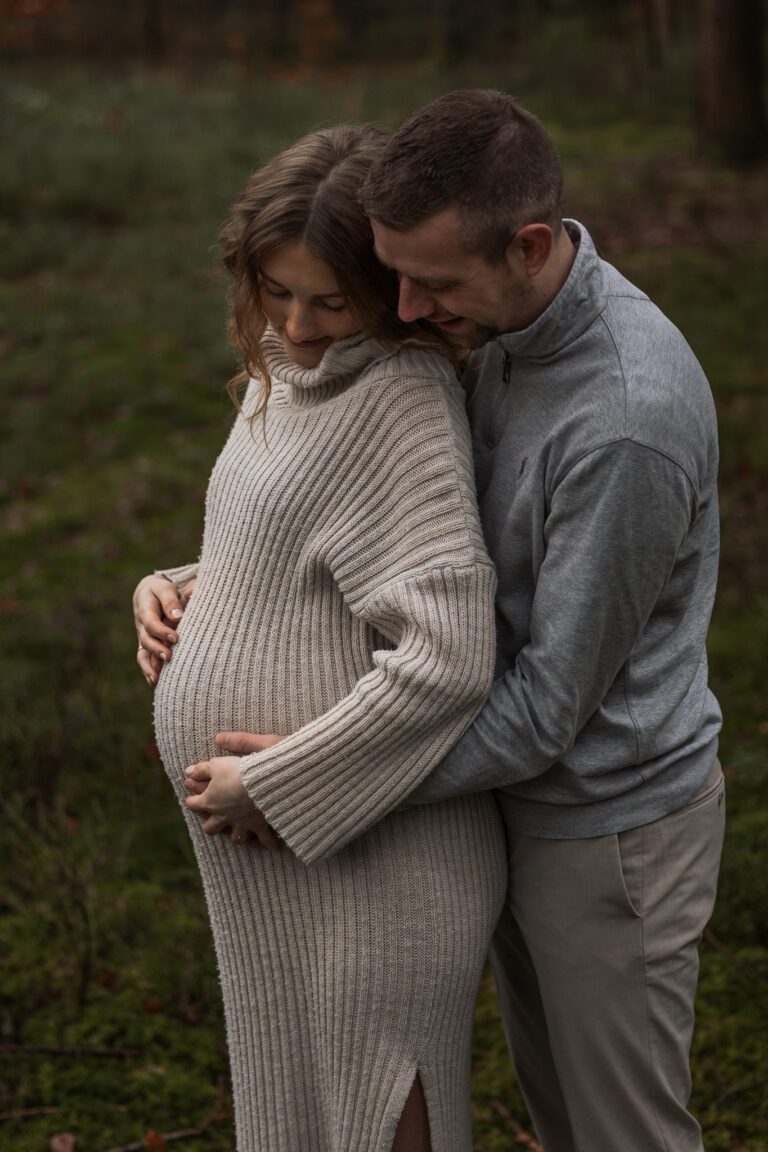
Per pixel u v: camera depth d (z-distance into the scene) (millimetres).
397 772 1795
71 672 4645
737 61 12945
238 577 1938
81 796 3984
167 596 2160
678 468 1699
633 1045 1910
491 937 2043
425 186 1607
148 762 4137
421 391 1827
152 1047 2992
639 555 1709
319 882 1926
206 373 7980
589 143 14812
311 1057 2006
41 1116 2787
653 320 1761
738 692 4336
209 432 7207
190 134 14383
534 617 1784
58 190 11727
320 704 1904
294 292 1792
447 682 1747
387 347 1835
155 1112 2805
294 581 1895
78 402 7539
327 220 1723
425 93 17703
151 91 16984
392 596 1771
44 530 6066
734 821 3611
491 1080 2867
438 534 1777
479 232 1629
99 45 22234
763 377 7125
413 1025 1923
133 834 3777
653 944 1884
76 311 9117
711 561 1933
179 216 11492
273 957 1987
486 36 23469
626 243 10188
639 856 1871
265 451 1945
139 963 3262
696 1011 2986
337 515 1850
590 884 1881
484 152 1609
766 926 3205
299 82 19281
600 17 22234
